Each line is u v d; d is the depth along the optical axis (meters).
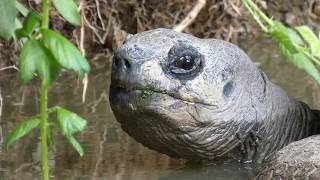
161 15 13.03
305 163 5.15
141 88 5.42
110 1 12.44
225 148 6.08
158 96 5.49
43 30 3.42
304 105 6.93
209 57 5.79
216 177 6.02
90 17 12.19
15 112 8.52
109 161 6.46
